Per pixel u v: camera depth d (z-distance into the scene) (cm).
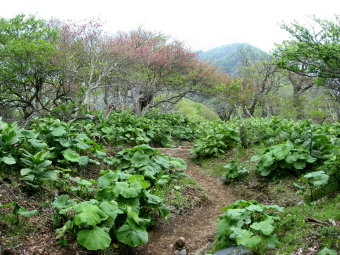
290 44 1345
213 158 1034
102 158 759
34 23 1341
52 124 751
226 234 418
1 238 377
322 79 1619
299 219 420
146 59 1822
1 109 1487
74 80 1647
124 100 2167
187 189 717
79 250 400
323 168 623
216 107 3519
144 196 509
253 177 758
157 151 786
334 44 1220
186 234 531
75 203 444
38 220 441
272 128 1059
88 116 1114
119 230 420
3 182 489
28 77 1338
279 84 3266
